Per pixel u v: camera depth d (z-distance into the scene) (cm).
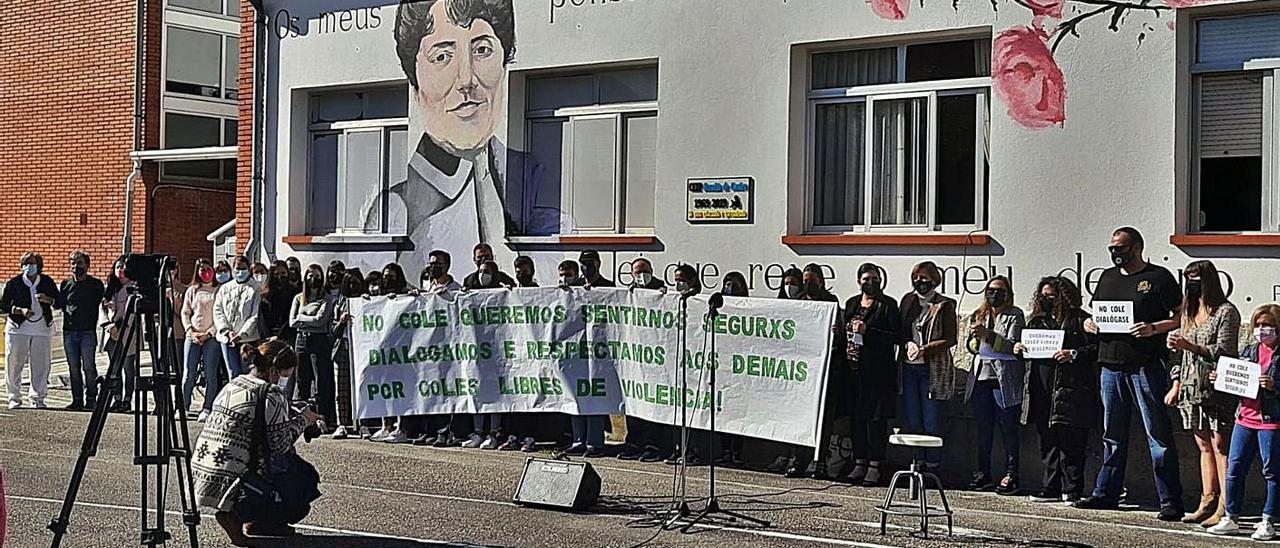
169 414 771
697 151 1326
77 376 1540
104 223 2125
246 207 1625
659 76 1348
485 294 1209
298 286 1410
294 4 1585
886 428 1091
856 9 1243
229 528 823
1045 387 1020
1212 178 1123
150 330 772
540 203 1453
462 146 1473
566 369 1177
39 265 1563
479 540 850
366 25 1534
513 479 1080
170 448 777
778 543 848
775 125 1285
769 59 1288
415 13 1498
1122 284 970
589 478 962
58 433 1327
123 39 2125
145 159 2080
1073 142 1148
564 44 1403
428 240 1502
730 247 1309
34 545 819
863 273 1095
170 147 2150
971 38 1223
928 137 1250
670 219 1341
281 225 1596
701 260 1325
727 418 1095
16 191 2202
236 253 1633
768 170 1289
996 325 1059
